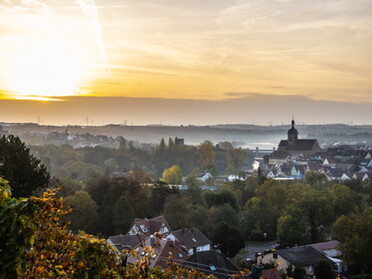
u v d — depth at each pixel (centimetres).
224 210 8950
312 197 9025
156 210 9762
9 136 4222
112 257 1203
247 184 13250
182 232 7056
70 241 1141
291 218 8344
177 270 1438
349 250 6488
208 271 4925
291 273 5950
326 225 8912
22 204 914
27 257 1001
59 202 998
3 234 886
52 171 18812
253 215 9688
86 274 1155
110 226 8312
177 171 17300
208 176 19750
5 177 3838
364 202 10756
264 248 8612
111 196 8919
